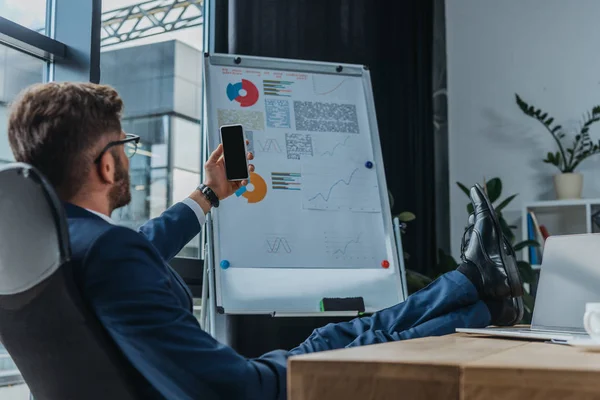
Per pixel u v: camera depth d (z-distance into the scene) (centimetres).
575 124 410
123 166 115
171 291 103
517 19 432
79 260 96
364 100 296
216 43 301
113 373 98
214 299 246
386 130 382
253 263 252
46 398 103
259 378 105
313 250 262
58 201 94
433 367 73
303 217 266
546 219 402
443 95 445
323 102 289
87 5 251
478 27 444
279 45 320
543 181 415
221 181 180
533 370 70
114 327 95
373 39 373
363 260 268
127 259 99
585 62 411
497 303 166
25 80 245
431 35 430
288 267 256
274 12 319
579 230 394
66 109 106
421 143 409
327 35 345
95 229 100
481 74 439
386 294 263
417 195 402
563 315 132
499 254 164
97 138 109
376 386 76
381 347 98
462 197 436
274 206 264
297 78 289
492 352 89
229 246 252
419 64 414
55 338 97
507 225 383
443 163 439
